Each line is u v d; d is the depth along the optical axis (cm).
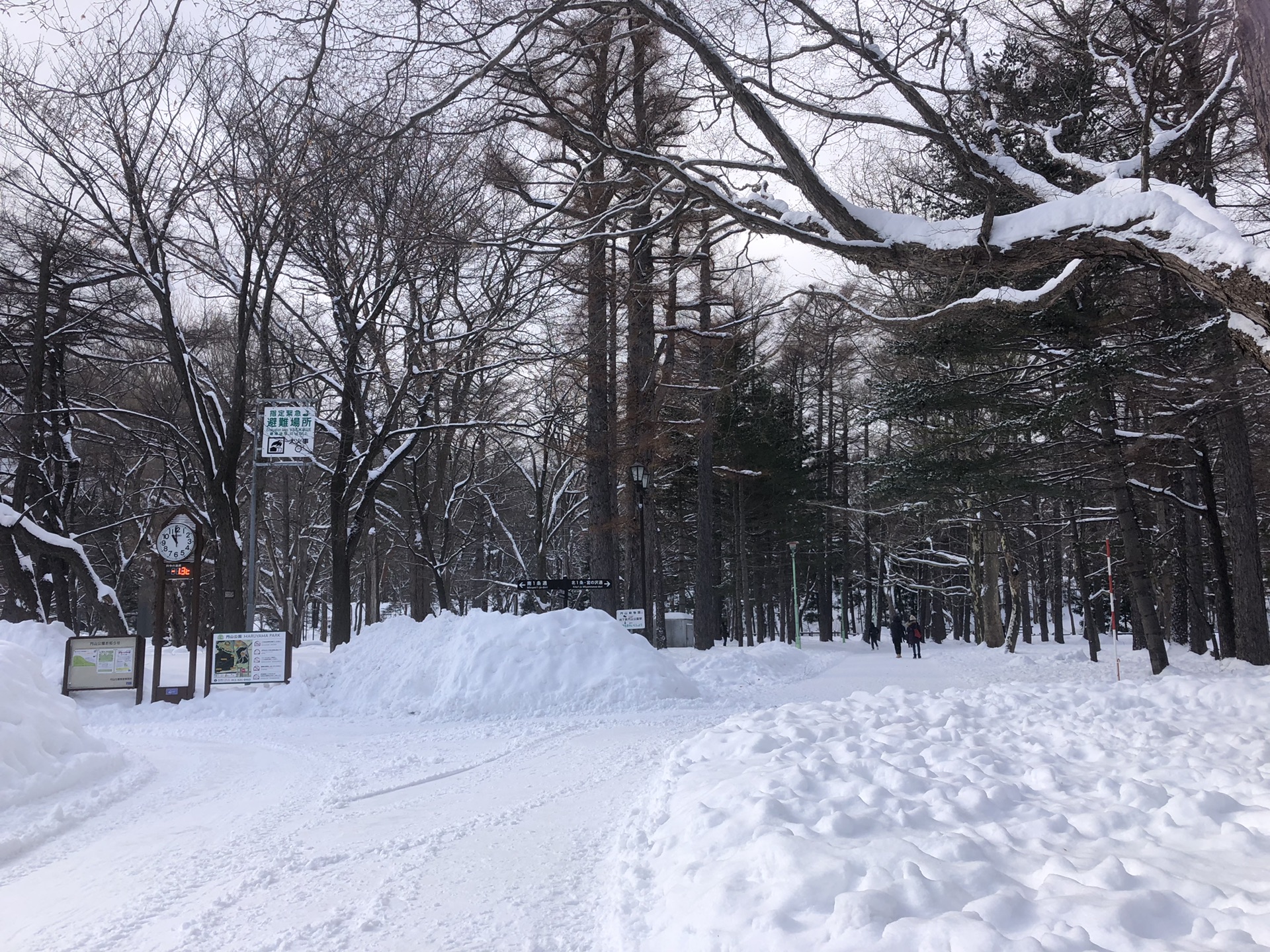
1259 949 327
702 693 1781
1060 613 4512
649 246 1680
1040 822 534
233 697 1719
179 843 719
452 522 4794
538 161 1534
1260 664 1819
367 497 2392
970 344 1805
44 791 906
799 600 5759
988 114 977
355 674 1784
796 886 415
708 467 2955
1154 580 3216
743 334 2338
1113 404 2034
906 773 641
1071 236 804
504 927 488
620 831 673
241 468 3641
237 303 2625
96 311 2633
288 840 707
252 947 473
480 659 1678
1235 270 700
